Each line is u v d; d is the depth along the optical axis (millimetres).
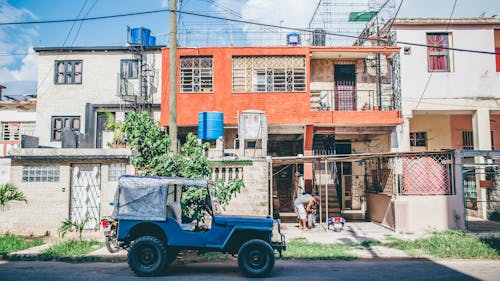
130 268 7934
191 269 8539
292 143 19234
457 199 13328
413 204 13281
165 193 8016
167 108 16297
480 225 14656
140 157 10648
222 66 16453
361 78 17906
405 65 16688
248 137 14867
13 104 20953
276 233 9016
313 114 15969
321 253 9945
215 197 9008
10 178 12773
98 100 19438
